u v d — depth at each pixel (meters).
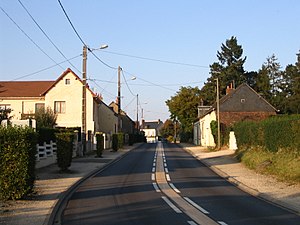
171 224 10.41
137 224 10.43
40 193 15.50
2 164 13.55
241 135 34.91
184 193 16.27
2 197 13.68
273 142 25.22
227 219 11.11
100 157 36.44
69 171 23.47
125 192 16.45
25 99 55.47
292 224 10.50
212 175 23.36
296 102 67.25
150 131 162.12
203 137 61.97
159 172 24.73
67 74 53.38
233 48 87.56
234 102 54.34
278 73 84.69
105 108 66.75
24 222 10.43
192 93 85.50
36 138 14.31
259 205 13.55
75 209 12.69
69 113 53.12
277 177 20.56
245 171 24.33
